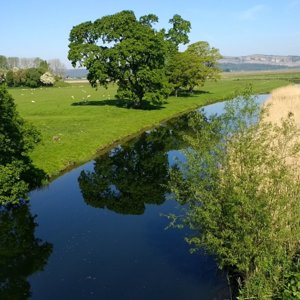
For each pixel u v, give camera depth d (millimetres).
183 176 17406
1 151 23188
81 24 63531
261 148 14367
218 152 14805
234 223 14039
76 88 119000
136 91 63500
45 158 33969
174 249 19156
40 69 138125
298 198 14086
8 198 22969
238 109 14992
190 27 91125
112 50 59188
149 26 66688
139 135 46719
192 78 83688
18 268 18125
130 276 16938
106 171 33000
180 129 49781
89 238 20828
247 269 13984
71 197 27000
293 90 72875
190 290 15641
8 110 22797
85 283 16641
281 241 13875
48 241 20641
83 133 43938
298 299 11742
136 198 26969
